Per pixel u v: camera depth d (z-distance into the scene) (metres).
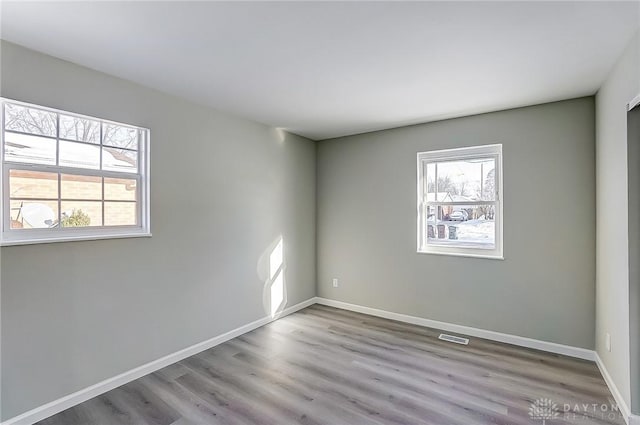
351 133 4.17
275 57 2.15
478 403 2.20
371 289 4.11
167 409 2.15
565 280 2.94
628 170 1.99
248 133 3.55
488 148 3.37
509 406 2.16
